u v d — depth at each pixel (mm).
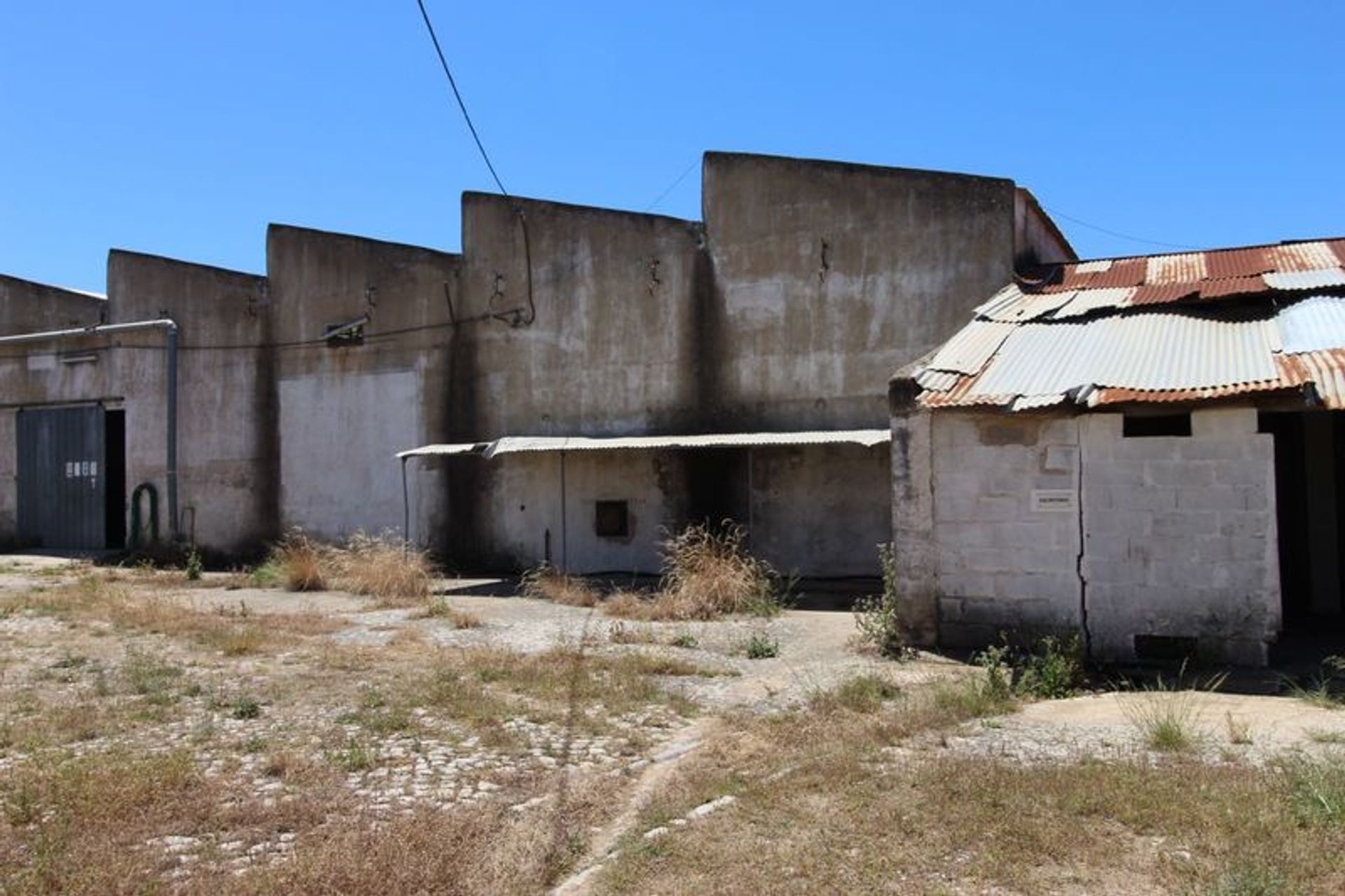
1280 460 12781
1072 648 9078
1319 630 11164
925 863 4656
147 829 5148
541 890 4594
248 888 4406
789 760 6391
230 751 6645
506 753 6660
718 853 4852
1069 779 5633
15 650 10297
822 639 11055
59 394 22484
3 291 23219
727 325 15789
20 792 5629
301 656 9945
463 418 17984
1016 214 14039
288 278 19844
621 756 6648
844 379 14875
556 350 17203
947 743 6668
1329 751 6172
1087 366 9875
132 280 21500
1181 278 11906
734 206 15781
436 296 18328
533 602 14383
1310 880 4277
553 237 17281
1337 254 11609
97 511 21984
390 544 17688
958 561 10070
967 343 11156
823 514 14922
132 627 11758
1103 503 9484
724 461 15695
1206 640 9086
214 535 20422
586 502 16734
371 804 5625
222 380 20484
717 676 9188
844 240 14906
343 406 19172
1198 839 4766
